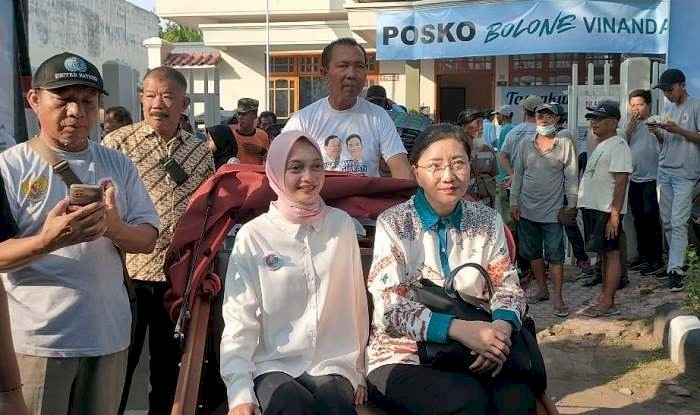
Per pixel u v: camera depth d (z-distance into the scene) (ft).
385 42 42.32
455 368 10.21
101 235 9.04
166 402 13.56
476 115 26.25
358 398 10.46
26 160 9.68
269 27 61.16
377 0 50.83
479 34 40.22
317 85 63.62
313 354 10.23
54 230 8.50
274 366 10.07
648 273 26.73
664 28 37.76
